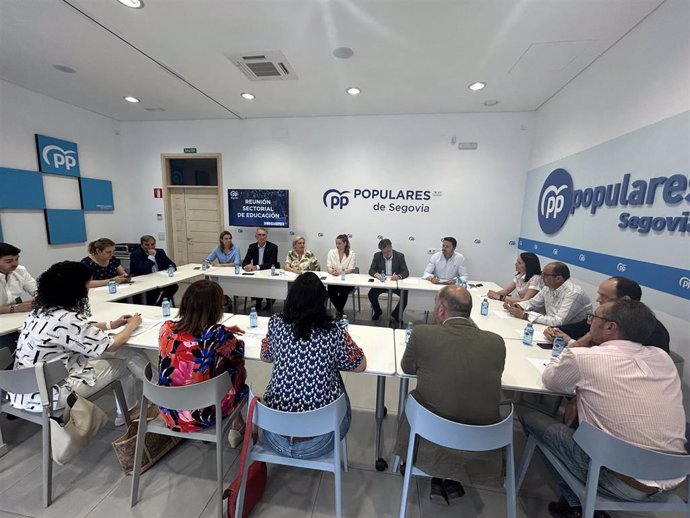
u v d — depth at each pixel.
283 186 4.98
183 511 1.40
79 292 1.54
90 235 4.70
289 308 1.27
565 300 2.18
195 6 2.22
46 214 4.05
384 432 1.94
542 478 1.64
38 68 3.22
